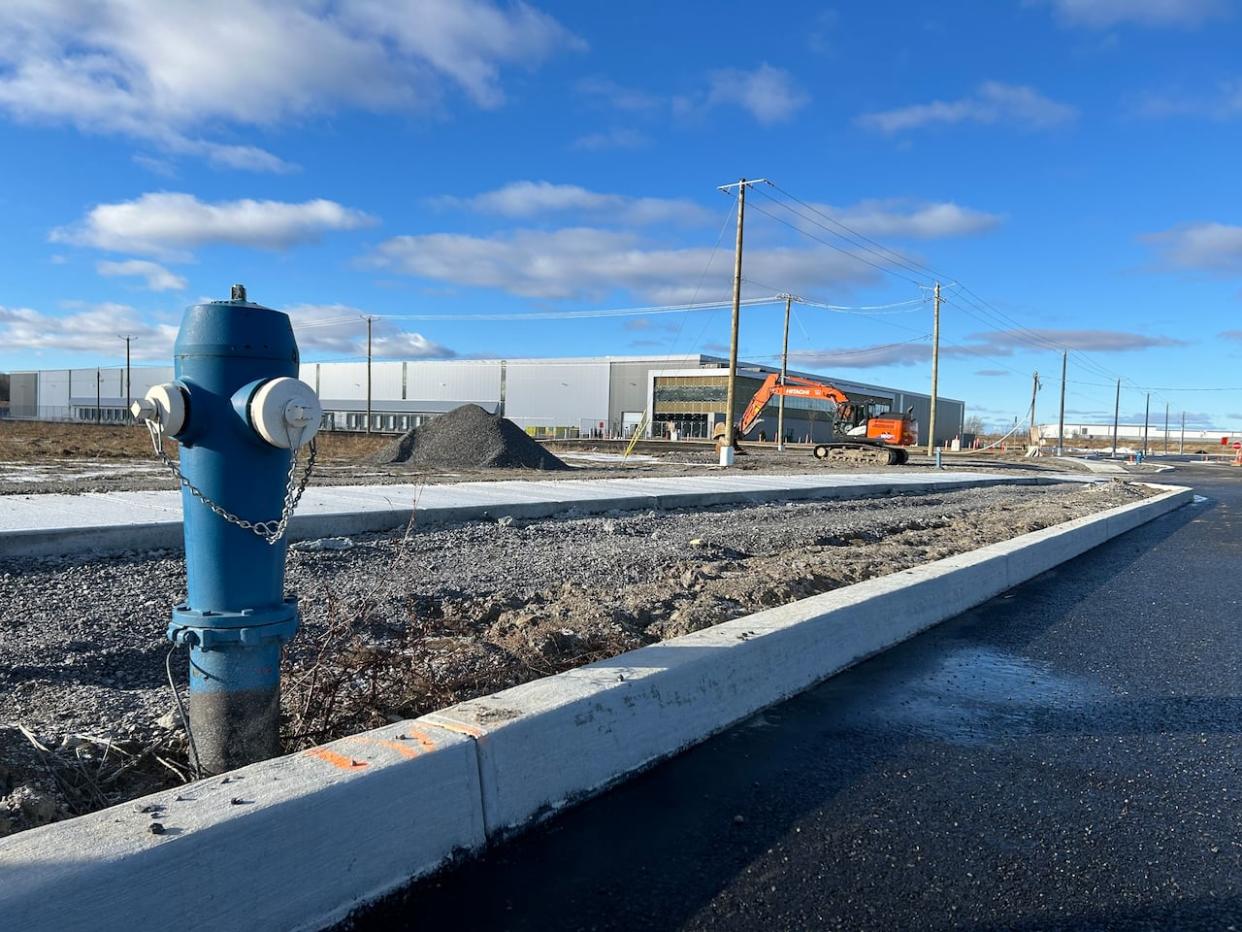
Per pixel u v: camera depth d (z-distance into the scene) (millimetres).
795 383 45688
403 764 3025
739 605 6875
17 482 13859
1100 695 5629
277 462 3328
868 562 9242
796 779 4105
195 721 3342
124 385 121500
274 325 3328
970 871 3289
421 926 2797
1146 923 2977
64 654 4938
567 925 2838
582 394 94875
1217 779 4262
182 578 6922
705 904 2998
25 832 2451
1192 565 11844
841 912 2977
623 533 10781
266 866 2615
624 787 3947
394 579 7223
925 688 5676
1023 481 29281
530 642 5371
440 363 104250
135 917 2326
